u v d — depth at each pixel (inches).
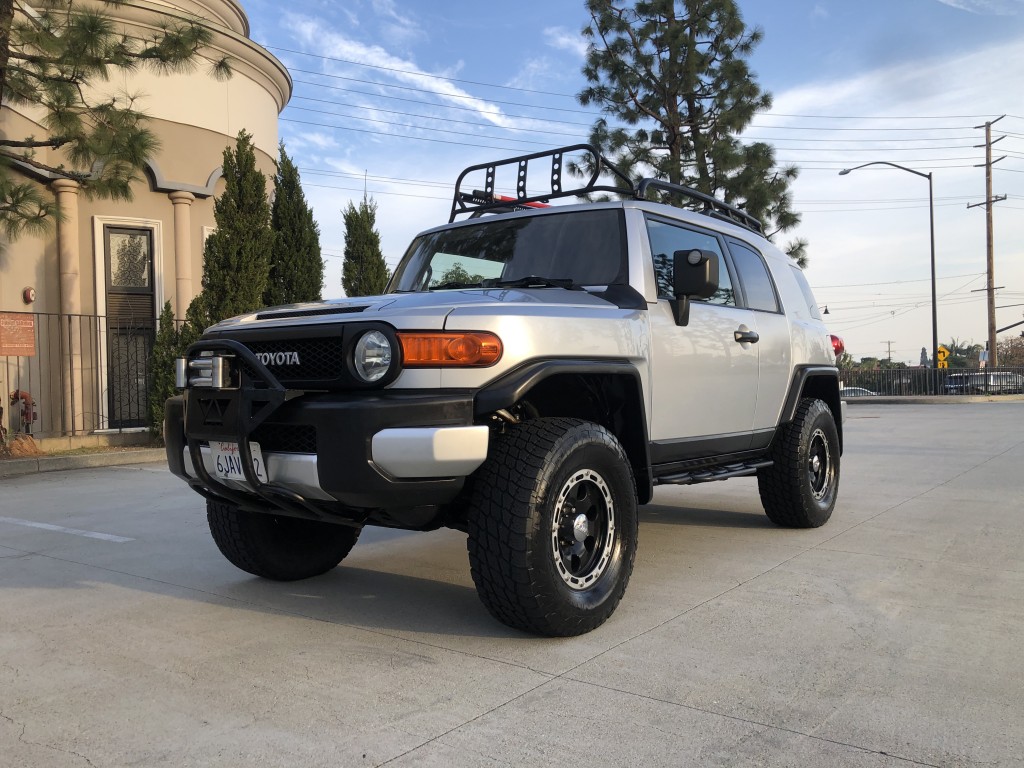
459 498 140.6
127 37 396.8
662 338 163.2
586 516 138.2
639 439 154.9
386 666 122.4
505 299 139.0
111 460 417.7
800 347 222.1
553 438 131.0
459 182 206.4
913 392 1314.0
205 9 572.7
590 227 170.7
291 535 170.7
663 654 126.2
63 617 149.2
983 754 93.9
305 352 132.9
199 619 147.3
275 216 555.8
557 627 130.9
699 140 843.4
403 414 121.7
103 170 401.4
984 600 154.0
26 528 238.5
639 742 97.0
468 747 96.0
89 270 522.6
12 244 482.9
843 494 282.5
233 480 137.3
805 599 154.9
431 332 126.8
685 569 178.9
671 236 179.5
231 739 98.7
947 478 317.7
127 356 530.9
